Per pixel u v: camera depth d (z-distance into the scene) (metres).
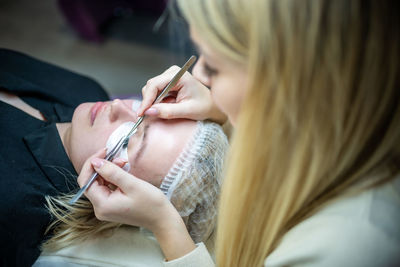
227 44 0.49
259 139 0.54
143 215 0.71
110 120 0.85
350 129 0.49
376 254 0.51
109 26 2.16
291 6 0.43
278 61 0.46
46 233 0.88
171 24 1.41
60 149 0.89
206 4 0.47
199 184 0.81
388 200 0.53
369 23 0.42
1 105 0.95
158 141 0.81
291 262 0.56
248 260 0.70
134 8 2.21
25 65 1.14
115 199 0.70
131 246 0.87
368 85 0.45
